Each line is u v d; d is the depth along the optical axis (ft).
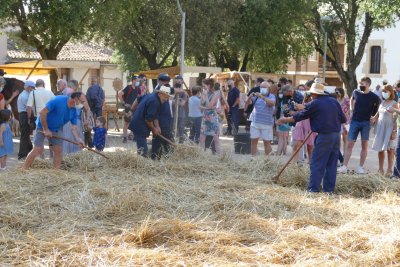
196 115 61.31
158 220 26.55
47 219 27.86
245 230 26.43
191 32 116.88
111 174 38.11
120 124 104.22
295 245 24.36
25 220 27.30
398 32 162.30
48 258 22.82
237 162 43.21
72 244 24.16
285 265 22.53
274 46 148.87
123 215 28.55
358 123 48.52
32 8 92.07
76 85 50.67
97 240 24.71
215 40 123.13
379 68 165.48
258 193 32.89
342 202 32.68
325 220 28.71
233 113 81.92
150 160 41.81
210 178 38.78
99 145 55.93
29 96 51.24
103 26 100.01
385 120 47.47
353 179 38.86
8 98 58.44
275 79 122.42
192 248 23.98
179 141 50.42
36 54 154.51
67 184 33.81
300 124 49.85
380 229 26.78
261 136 55.83
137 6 105.60
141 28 116.78
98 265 22.03
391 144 48.32
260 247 24.30
